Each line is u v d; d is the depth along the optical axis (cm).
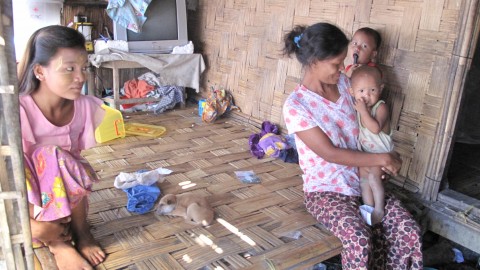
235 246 176
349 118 193
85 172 155
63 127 159
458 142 316
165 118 352
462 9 207
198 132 322
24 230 119
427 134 229
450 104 215
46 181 148
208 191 226
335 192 195
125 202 207
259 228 191
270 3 321
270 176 251
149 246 172
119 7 340
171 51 373
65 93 147
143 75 383
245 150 290
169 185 230
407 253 185
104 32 379
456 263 231
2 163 114
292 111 184
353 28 263
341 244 182
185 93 394
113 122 292
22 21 336
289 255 171
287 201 219
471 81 306
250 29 340
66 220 159
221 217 199
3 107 109
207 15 382
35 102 151
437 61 222
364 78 191
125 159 262
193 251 171
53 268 151
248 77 346
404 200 226
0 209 116
